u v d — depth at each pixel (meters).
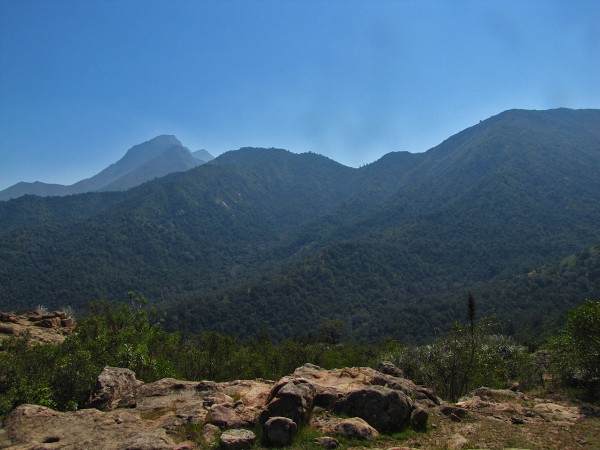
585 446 11.15
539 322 92.75
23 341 20.66
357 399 12.09
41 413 11.36
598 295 97.31
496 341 29.89
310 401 12.05
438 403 14.93
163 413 12.33
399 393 12.23
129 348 20.80
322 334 94.81
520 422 13.07
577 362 17.95
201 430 10.66
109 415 11.60
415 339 110.12
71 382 14.30
